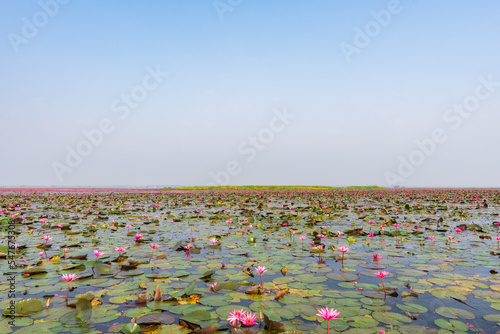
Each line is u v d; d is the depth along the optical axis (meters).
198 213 12.96
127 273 4.57
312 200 21.08
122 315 3.12
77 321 2.97
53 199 20.98
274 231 8.50
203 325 2.82
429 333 2.71
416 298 3.54
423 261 5.19
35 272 4.52
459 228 8.02
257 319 3.02
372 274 4.47
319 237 7.24
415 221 10.16
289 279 4.29
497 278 4.24
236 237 7.58
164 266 4.96
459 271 4.61
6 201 18.72
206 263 5.16
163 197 24.59
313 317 3.05
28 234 7.93
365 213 12.68
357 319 2.99
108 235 7.82
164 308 3.29
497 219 10.68
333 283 4.10
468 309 3.24
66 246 6.48
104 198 22.88
